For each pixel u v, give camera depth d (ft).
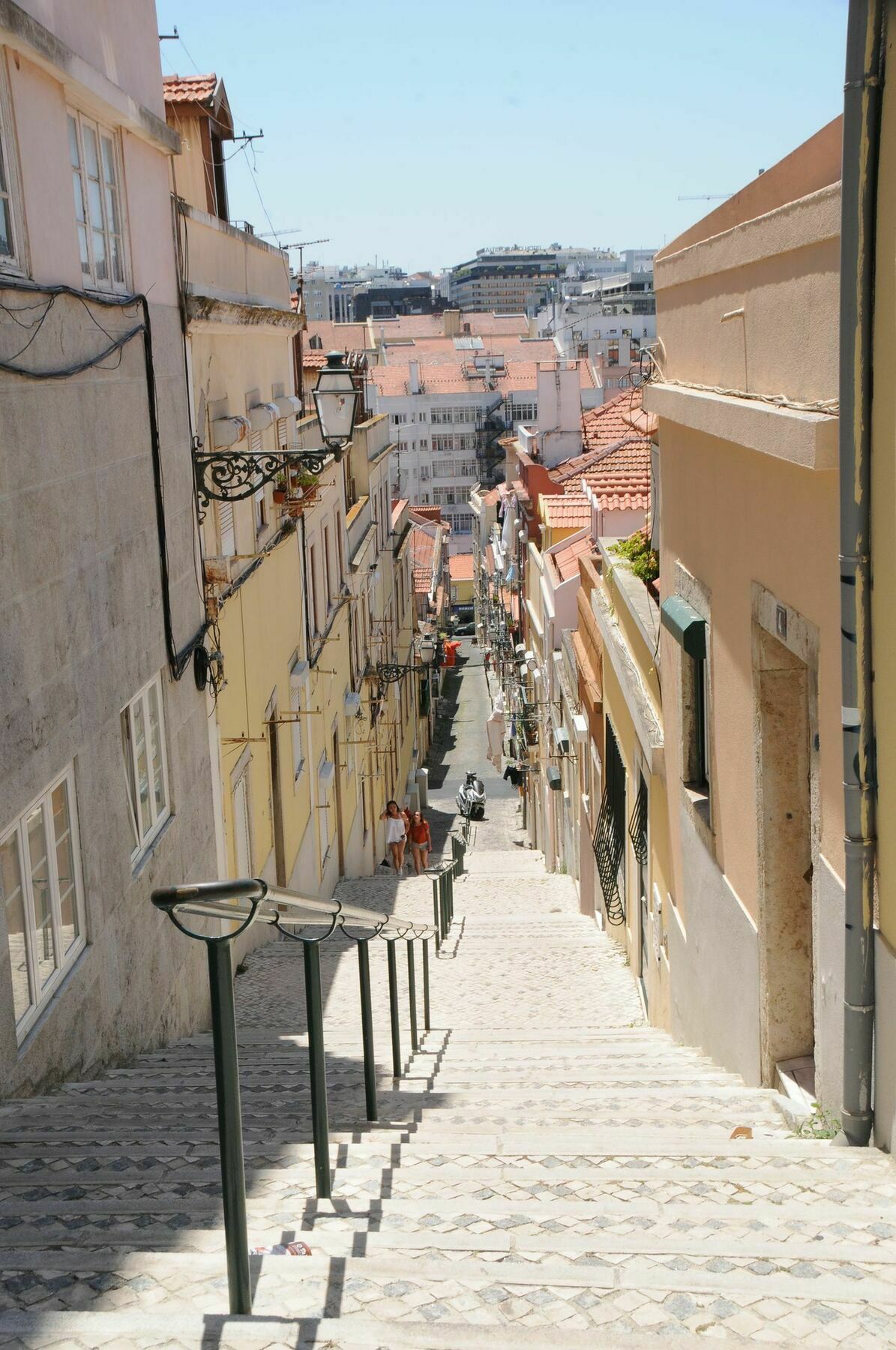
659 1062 26.78
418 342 330.34
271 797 48.16
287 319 49.19
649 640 34.01
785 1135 18.11
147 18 31.24
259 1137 17.35
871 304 14.85
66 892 22.81
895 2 13.92
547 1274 10.66
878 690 15.37
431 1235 12.00
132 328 28.25
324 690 65.92
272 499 48.78
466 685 201.46
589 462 84.69
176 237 33.24
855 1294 10.41
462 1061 27.25
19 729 20.24
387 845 95.76
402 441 295.89
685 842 29.76
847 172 14.82
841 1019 16.93
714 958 26.55
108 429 26.14
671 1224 12.75
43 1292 10.41
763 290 20.15
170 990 29.94
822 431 16.08
